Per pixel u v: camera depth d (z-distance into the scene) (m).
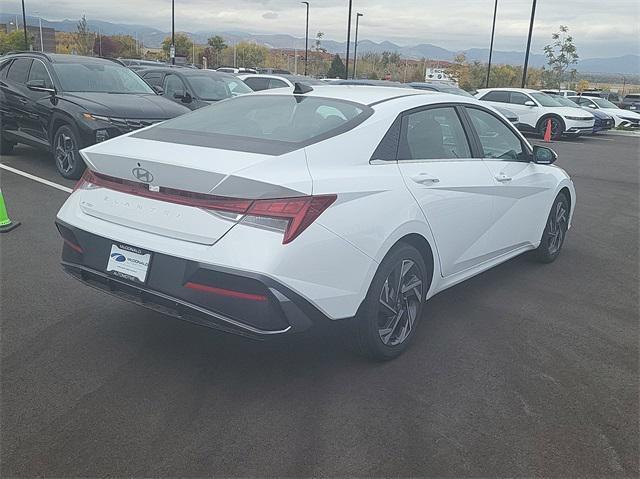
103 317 4.36
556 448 3.09
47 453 2.86
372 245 3.52
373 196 3.60
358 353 3.85
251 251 3.10
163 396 3.38
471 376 3.78
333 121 3.85
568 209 6.36
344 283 3.39
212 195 3.21
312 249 3.21
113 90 9.59
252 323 3.13
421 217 3.95
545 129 21.64
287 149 3.48
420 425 3.22
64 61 9.69
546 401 3.53
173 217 3.32
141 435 3.02
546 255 6.16
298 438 3.05
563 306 5.09
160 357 3.81
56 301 4.61
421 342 4.24
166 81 12.83
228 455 2.90
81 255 3.69
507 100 22.53
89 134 8.41
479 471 2.88
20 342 3.93
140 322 4.30
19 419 3.11
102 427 3.07
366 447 3.01
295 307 3.18
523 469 2.91
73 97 8.83
